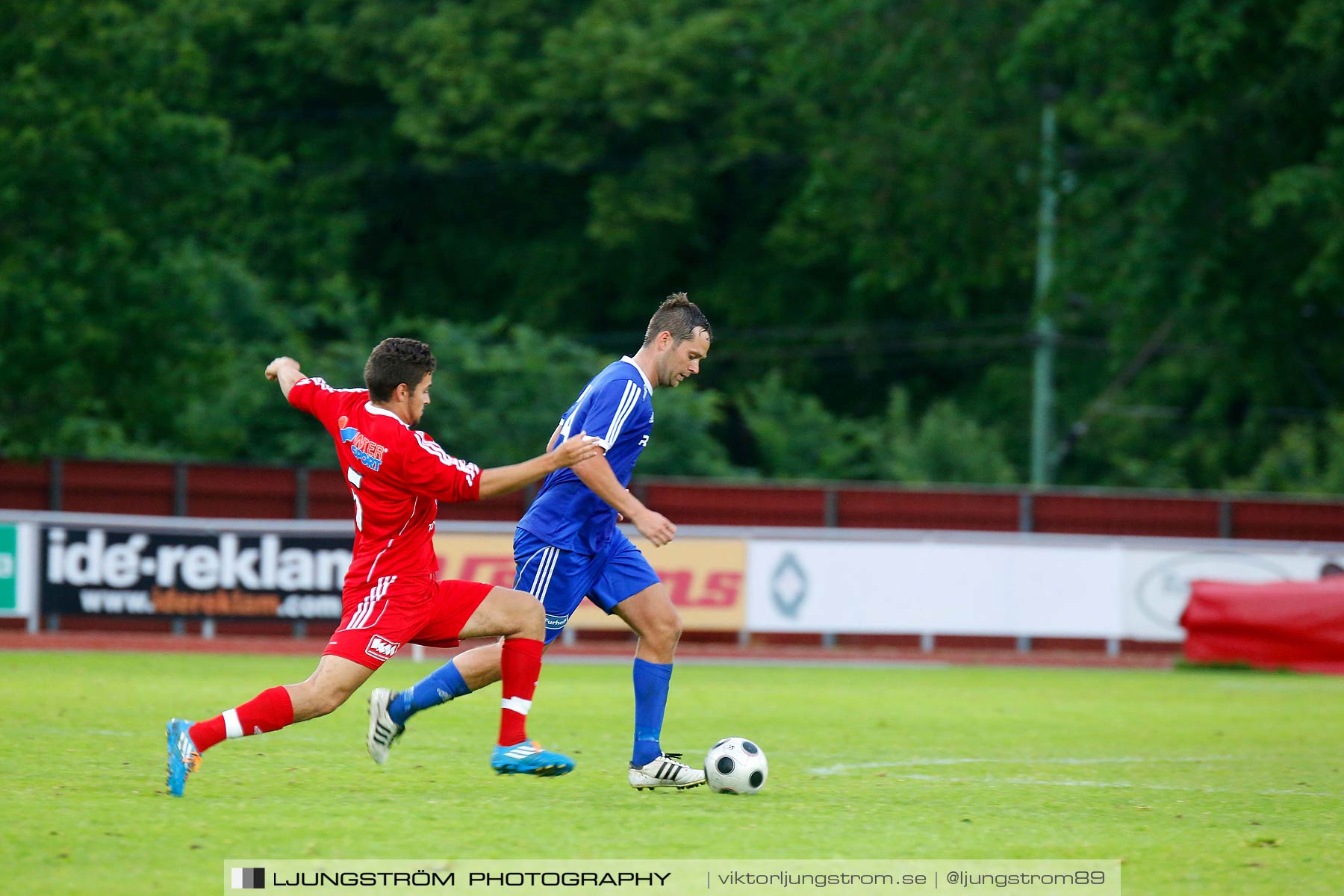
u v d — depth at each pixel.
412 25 135.25
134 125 88.19
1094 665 69.94
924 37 108.56
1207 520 85.88
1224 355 131.00
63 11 85.75
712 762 23.80
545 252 144.12
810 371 147.88
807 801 23.31
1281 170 97.69
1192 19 89.50
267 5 139.00
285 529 62.31
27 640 61.09
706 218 149.38
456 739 31.31
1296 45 91.50
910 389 153.62
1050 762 30.42
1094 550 70.69
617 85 131.00
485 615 22.45
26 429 83.62
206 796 22.20
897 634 70.00
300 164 143.38
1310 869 18.52
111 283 86.38
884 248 110.81
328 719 34.19
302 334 116.81
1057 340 119.12
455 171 141.75
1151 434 144.25
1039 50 103.25
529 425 106.88
